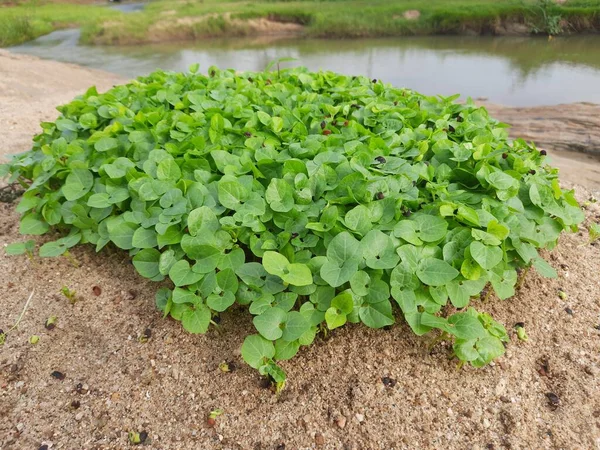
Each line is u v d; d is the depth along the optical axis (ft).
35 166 1.74
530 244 1.33
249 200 1.31
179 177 1.45
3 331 1.32
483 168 1.38
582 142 3.05
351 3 11.06
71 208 1.50
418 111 1.86
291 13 9.82
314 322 1.14
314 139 1.58
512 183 1.33
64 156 1.67
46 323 1.34
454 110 1.98
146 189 1.38
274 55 7.43
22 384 1.20
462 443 1.08
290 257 1.22
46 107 3.57
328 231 1.24
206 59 7.30
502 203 1.33
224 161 1.50
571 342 1.31
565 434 1.09
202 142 1.58
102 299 1.42
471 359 1.13
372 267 1.14
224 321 1.34
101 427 1.12
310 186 1.36
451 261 1.21
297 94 2.03
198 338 1.30
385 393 1.17
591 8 7.55
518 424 1.11
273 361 1.16
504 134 1.85
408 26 8.64
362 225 1.23
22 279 1.49
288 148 1.56
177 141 1.70
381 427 1.10
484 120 1.88
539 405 1.15
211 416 1.12
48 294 1.44
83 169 1.54
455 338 1.21
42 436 1.10
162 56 7.63
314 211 1.31
